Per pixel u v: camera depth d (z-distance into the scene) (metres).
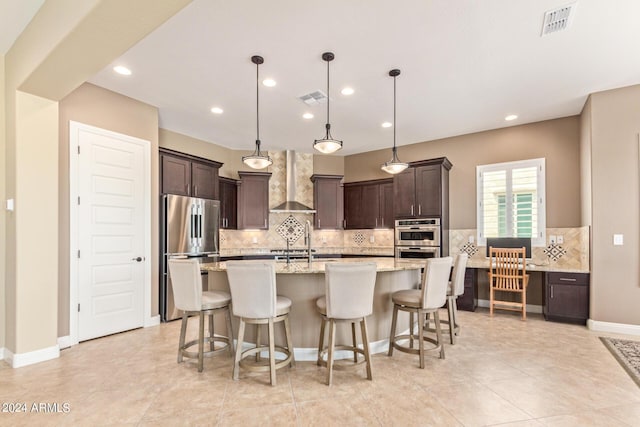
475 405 2.37
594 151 4.18
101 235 3.89
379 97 4.30
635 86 3.97
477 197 5.76
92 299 3.79
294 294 3.31
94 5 2.01
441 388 2.63
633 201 3.98
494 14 2.65
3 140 3.25
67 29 2.29
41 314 3.19
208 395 2.53
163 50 3.15
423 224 5.73
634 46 3.12
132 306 4.19
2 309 3.20
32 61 2.77
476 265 5.19
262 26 2.78
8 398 2.47
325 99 4.36
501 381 2.75
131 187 4.21
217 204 5.48
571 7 2.57
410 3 2.51
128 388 2.63
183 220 4.86
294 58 3.31
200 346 2.98
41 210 3.21
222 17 2.66
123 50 2.49
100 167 3.90
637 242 3.96
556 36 2.96
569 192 5.00
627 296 4.00
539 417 2.22
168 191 4.79
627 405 2.37
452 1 2.49
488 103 4.52
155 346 3.60
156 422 2.17
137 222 4.27
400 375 2.87
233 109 4.70
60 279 3.52
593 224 4.18
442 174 5.62
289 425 2.13
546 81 3.87
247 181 6.76
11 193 3.14
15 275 3.07
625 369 2.96
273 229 7.12
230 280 2.80
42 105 3.25
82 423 2.16
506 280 4.88
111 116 4.03
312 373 2.93
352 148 6.94
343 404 2.39
